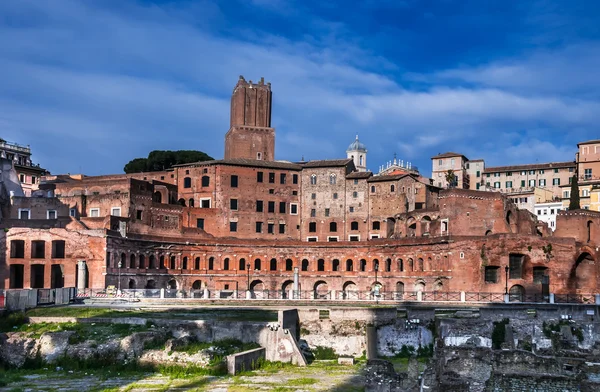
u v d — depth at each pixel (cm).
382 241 14175
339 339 7744
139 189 14275
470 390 4225
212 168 15575
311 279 14812
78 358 6875
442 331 7094
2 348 7044
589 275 11894
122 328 7419
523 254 11950
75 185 14662
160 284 13538
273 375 6344
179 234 14688
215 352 6800
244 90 17225
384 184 15712
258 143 17112
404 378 5072
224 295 11300
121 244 12500
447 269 12594
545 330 7194
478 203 13938
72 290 9812
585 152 17975
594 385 3606
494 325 7350
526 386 3809
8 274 11825
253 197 15775
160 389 5697
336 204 16012
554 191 19175
